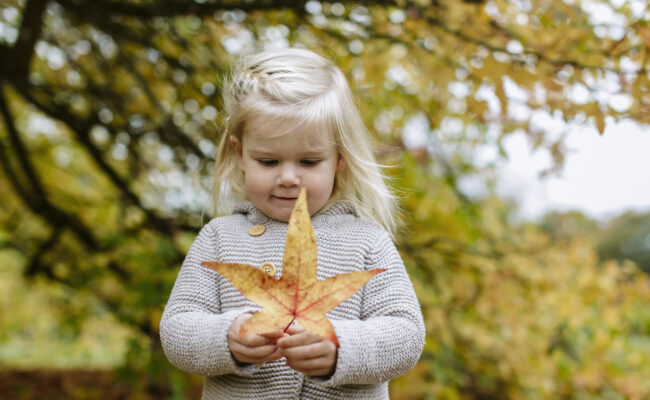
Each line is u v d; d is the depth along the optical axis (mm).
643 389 3352
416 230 3172
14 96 4262
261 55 1435
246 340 1091
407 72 2699
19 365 6719
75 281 3598
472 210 3529
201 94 3242
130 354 2941
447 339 3104
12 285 7145
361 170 1408
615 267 3443
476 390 3395
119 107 3537
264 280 923
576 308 3289
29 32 3047
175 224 3309
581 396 3375
